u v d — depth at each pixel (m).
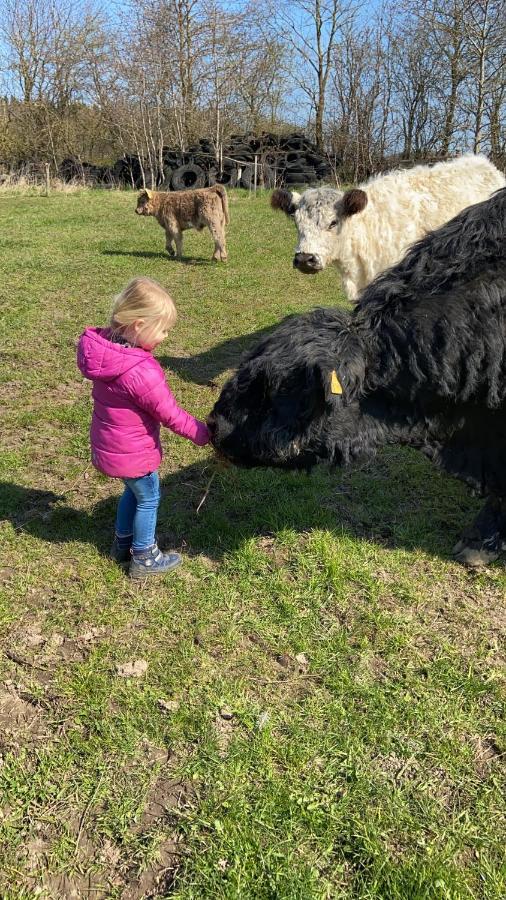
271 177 25.33
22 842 2.15
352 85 25.67
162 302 2.96
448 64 22.47
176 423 2.96
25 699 2.67
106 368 2.89
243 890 2.00
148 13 28.14
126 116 29.36
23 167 28.25
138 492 3.19
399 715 2.62
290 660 2.89
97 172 27.98
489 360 2.70
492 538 3.46
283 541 3.66
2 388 5.78
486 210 2.89
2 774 2.35
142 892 2.02
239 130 31.55
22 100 32.41
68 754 2.43
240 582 3.34
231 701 2.66
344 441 2.65
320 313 2.66
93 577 3.36
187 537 3.71
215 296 8.95
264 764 2.40
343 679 2.76
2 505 3.96
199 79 29.77
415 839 2.17
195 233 14.73
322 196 6.04
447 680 2.77
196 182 24.47
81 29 32.16
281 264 11.09
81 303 8.53
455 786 2.35
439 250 2.86
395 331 2.61
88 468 4.45
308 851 2.13
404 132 25.97
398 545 3.68
